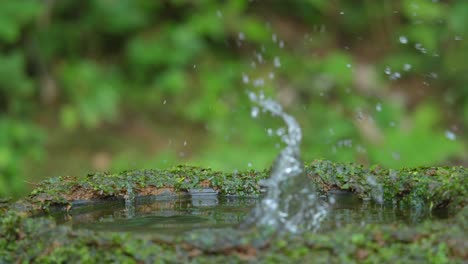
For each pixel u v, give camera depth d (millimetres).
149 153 7801
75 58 8727
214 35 8453
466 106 8180
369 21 9422
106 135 8195
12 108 8078
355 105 8070
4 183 7070
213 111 7926
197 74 8555
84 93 8289
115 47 8891
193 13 8531
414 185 3760
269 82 8328
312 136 7648
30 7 8070
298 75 8406
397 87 8734
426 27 8977
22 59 8289
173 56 8289
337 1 9414
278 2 9250
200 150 7613
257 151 7172
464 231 2768
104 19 8594
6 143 7512
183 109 8320
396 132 7578
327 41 9148
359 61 9016
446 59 8852
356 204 3842
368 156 7242
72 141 8102
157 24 8648
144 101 8516
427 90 8719
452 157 7230
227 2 8586
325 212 3473
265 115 7801
